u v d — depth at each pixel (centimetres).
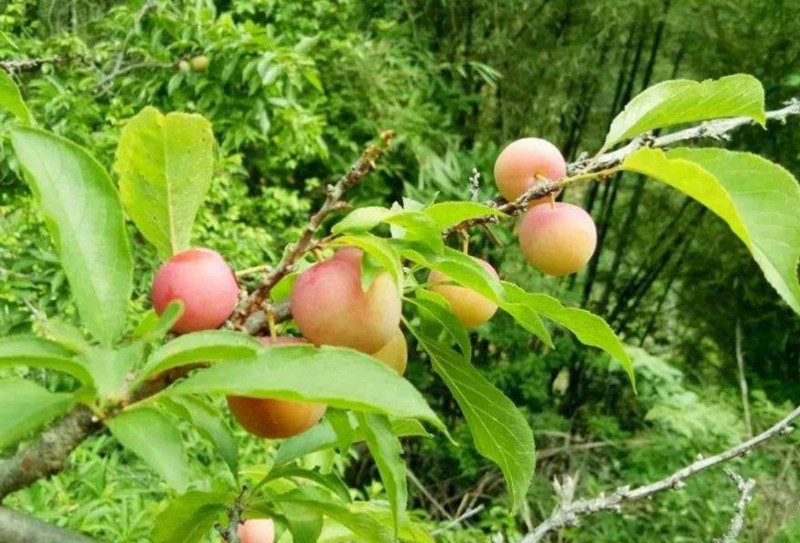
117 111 542
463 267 95
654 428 632
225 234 540
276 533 148
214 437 99
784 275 90
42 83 513
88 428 72
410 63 748
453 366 110
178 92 570
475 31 753
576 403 729
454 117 750
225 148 575
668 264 781
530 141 139
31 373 324
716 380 768
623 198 767
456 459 662
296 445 128
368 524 117
